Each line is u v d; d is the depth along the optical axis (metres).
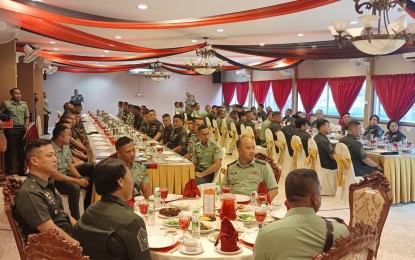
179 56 13.35
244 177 3.43
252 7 5.77
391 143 6.62
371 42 3.84
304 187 1.83
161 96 19.05
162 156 5.15
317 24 6.99
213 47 9.62
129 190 2.14
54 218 2.62
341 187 5.73
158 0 5.40
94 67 13.72
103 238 1.96
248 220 2.63
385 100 9.62
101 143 6.60
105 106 18.28
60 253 1.64
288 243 1.77
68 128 4.44
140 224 2.02
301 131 6.77
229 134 10.15
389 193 2.88
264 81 15.26
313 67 12.48
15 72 7.54
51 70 13.37
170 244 2.23
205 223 2.55
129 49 7.88
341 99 11.16
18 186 2.71
